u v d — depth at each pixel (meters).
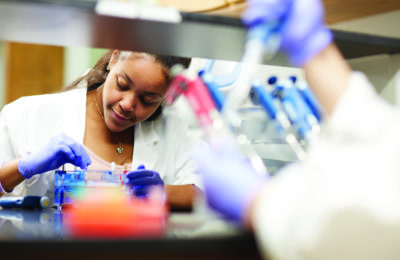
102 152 1.77
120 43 1.08
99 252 0.59
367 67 1.27
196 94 0.76
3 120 1.70
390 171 0.52
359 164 0.53
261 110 1.25
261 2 0.65
